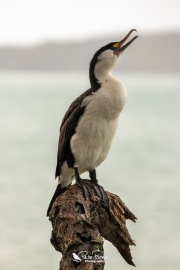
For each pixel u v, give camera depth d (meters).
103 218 6.59
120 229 6.63
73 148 7.93
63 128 8.02
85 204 6.23
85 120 7.79
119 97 7.75
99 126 7.80
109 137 7.96
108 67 8.02
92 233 5.69
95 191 6.98
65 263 5.51
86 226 5.78
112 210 6.77
